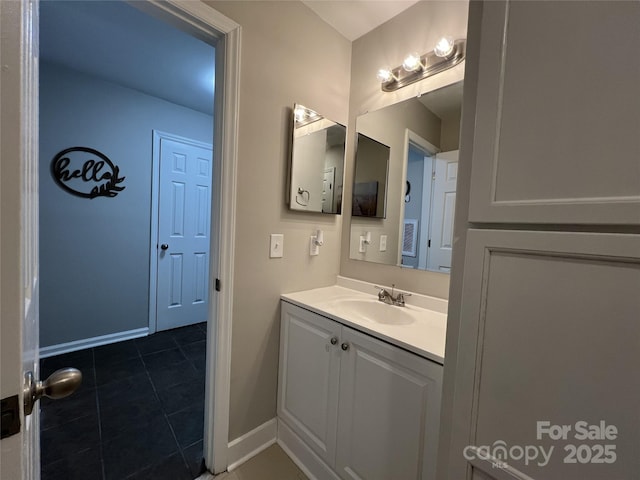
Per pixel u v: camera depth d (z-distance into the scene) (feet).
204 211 10.73
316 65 5.30
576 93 1.69
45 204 7.50
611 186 1.59
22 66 1.21
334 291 5.60
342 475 3.92
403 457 3.23
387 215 5.39
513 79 1.94
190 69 7.50
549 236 1.79
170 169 9.72
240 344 4.58
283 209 5.00
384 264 5.42
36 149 2.22
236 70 4.13
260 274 4.76
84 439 4.86
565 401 1.75
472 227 2.20
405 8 5.08
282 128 4.85
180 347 8.59
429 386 3.01
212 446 4.37
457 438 2.23
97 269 8.39
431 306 4.69
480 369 2.11
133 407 5.75
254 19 4.35
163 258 9.73
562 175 1.75
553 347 1.79
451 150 4.59
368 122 5.67
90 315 8.34
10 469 1.11
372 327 3.64
